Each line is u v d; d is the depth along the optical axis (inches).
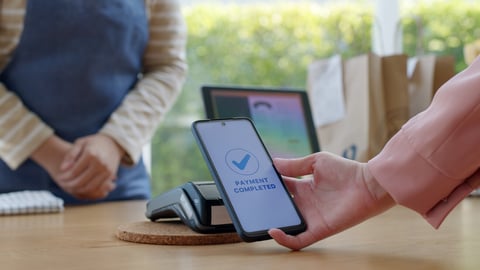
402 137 24.8
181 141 97.3
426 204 24.5
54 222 39.4
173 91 60.7
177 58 62.0
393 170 24.6
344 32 94.9
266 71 98.9
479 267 22.7
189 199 30.3
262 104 55.8
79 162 52.1
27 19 53.1
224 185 26.6
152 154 96.4
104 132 54.5
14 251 27.5
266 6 98.9
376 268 22.5
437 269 22.4
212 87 53.1
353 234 31.4
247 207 26.4
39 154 53.6
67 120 55.7
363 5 98.3
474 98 23.1
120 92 57.6
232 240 29.0
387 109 69.1
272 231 25.9
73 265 23.9
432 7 98.7
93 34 54.9
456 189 24.5
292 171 27.9
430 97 70.4
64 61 54.4
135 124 56.1
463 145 23.4
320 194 27.1
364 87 68.5
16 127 52.9
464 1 98.7
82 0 54.4
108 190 54.4
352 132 69.5
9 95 53.2
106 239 30.9
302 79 98.6
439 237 30.1
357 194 25.5
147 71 62.2
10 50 53.6
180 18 62.2
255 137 29.0
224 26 98.9
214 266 23.2
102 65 55.8
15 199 47.5
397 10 96.1
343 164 26.4
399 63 69.2
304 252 26.1
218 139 28.0
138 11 57.9
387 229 33.2
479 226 34.1
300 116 58.1
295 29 98.3
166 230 30.4
